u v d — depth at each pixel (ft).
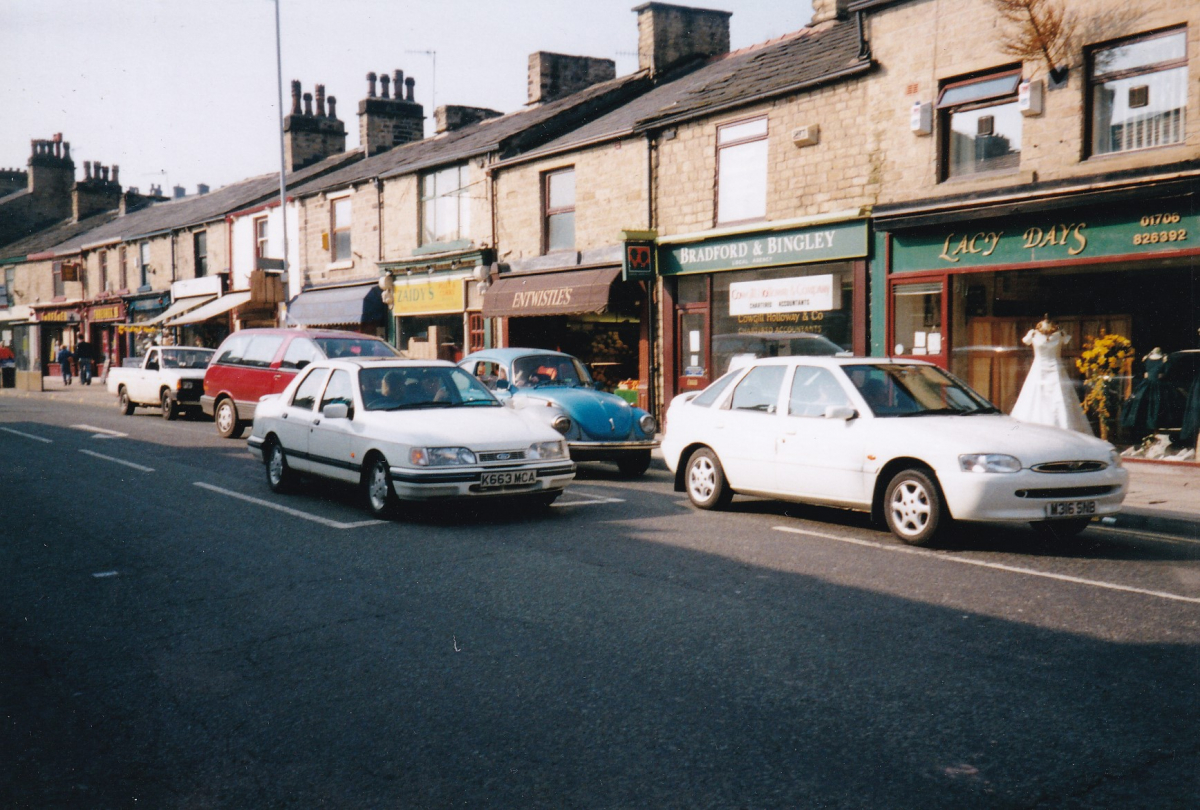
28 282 152.35
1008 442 23.97
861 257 47.60
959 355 44.09
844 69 47.60
